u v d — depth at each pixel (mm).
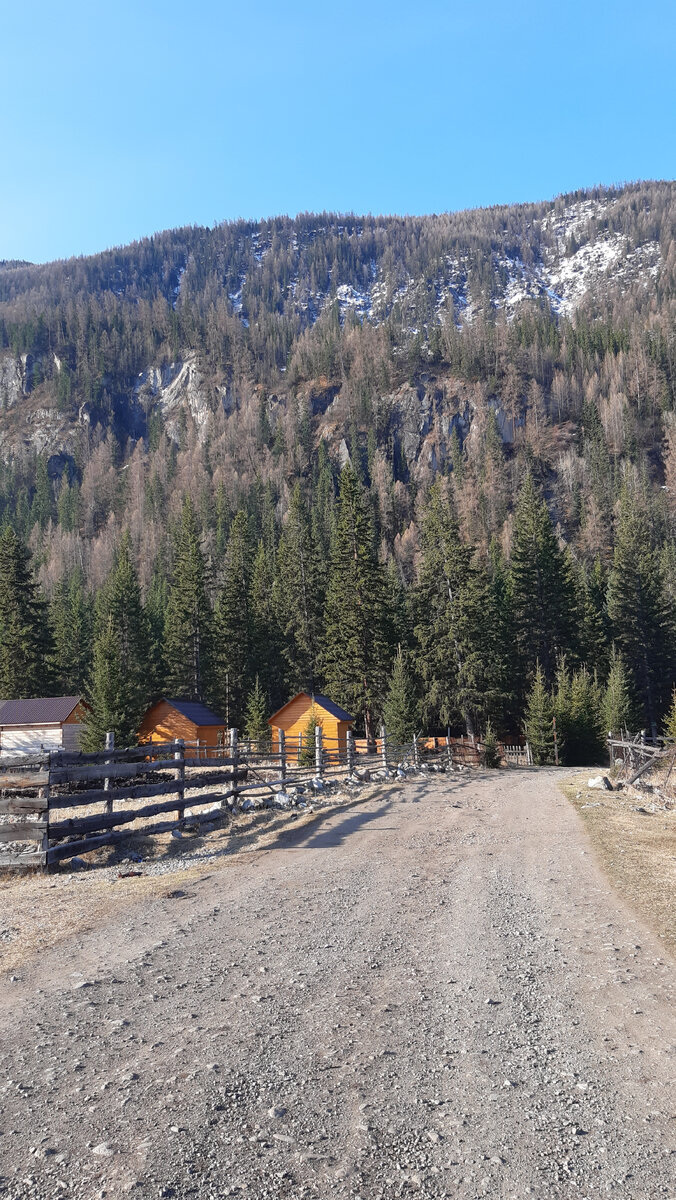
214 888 9352
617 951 6848
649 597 68875
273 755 18844
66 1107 3924
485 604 54156
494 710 50000
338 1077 4328
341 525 54688
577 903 8688
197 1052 4629
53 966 6348
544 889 9422
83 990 5758
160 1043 4762
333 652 53469
